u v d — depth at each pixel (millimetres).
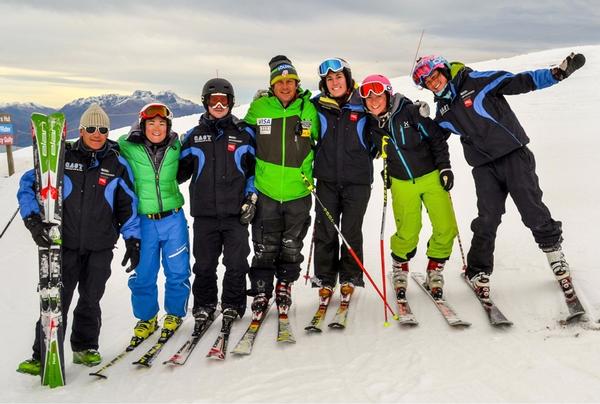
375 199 8258
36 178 3631
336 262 4508
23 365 3803
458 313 3947
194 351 3996
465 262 4816
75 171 3738
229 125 4148
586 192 6270
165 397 3342
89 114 3664
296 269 4402
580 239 4586
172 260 4207
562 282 3637
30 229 3559
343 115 4078
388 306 4023
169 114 3990
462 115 3799
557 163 8227
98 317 4004
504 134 3682
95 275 3838
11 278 6461
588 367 3004
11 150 13266
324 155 4156
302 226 4309
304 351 3766
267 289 4457
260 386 3344
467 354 3375
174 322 4348
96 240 3762
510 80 3643
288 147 4098
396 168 4125
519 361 3191
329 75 3977
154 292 4293
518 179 3729
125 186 3881
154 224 4102
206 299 4461
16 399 3473
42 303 3631
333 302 4574
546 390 2867
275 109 4129
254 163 4273
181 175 4289
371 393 3092
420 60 3848
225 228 4195
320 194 4293
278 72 4027
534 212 3705
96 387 3586
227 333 4109
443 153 4016
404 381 3172
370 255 5898
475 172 3936
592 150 9031
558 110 14242
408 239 4281
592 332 3312
